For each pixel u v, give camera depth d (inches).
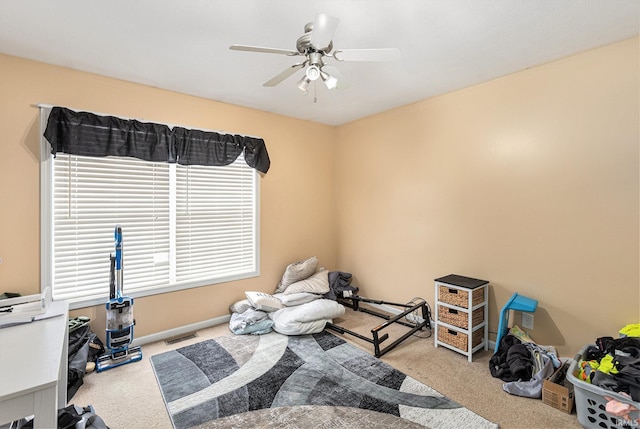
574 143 90.4
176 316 120.5
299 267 147.7
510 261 105.0
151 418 73.0
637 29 76.5
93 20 72.7
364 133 156.4
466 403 77.6
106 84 104.8
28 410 41.0
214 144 127.4
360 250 160.7
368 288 157.1
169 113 117.9
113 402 78.9
